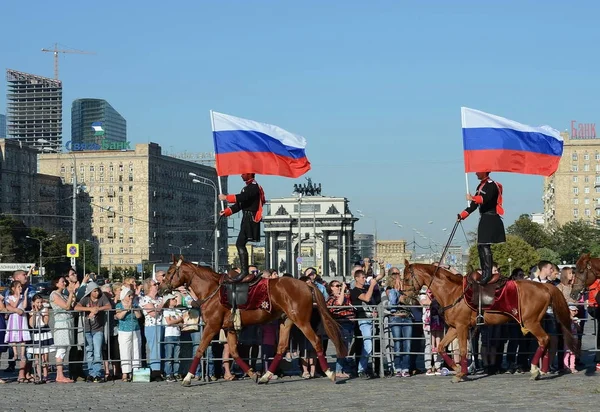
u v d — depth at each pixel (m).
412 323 27.39
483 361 27.78
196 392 23.98
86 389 25.06
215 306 25.55
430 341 27.75
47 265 158.50
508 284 24.72
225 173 28.12
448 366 27.48
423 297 28.41
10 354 31.08
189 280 25.94
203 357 27.22
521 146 27.09
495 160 26.92
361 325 27.33
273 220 178.38
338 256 178.38
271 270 31.23
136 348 27.48
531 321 24.72
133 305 28.61
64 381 27.22
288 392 23.66
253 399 22.31
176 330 27.45
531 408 19.61
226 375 27.19
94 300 27.31
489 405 20.27
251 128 28.31
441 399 21.52
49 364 27.12
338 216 177.88
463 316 25.09
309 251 181.12
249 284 25.25
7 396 23.56
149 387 25.42
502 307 24.66
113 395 23.55
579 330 28.69
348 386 24.86
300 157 28.61
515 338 27.30
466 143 27.02
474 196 24.98
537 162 27.19
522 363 27.67
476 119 27.03
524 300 24.61
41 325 27.45
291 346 28.61
